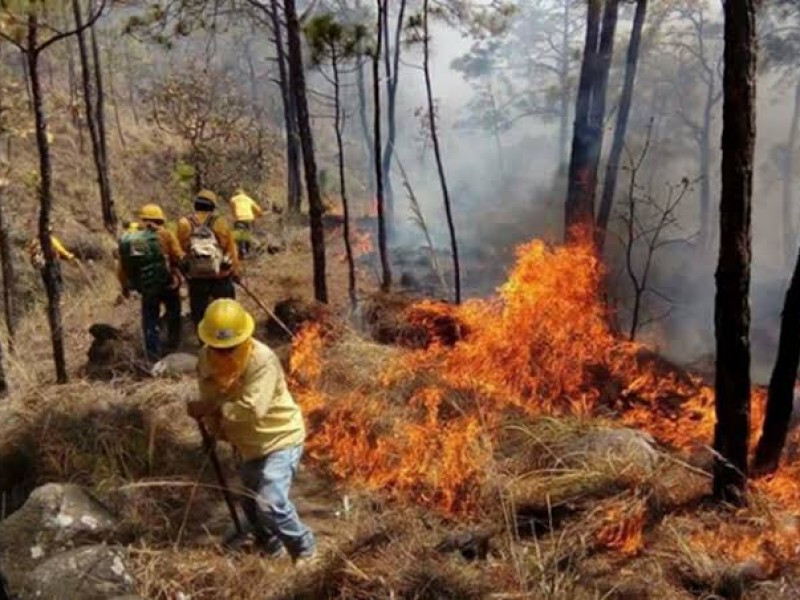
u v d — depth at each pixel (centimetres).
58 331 664
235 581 411
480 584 389
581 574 400
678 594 387
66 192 1672
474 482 496
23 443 539
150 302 768
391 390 634
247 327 404
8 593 399
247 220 1495
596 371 701
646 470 488
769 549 415
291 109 2086
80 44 1577
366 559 419
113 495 480
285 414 422
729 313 445
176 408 601
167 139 2312
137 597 379
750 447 537
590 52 1110
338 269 1379
